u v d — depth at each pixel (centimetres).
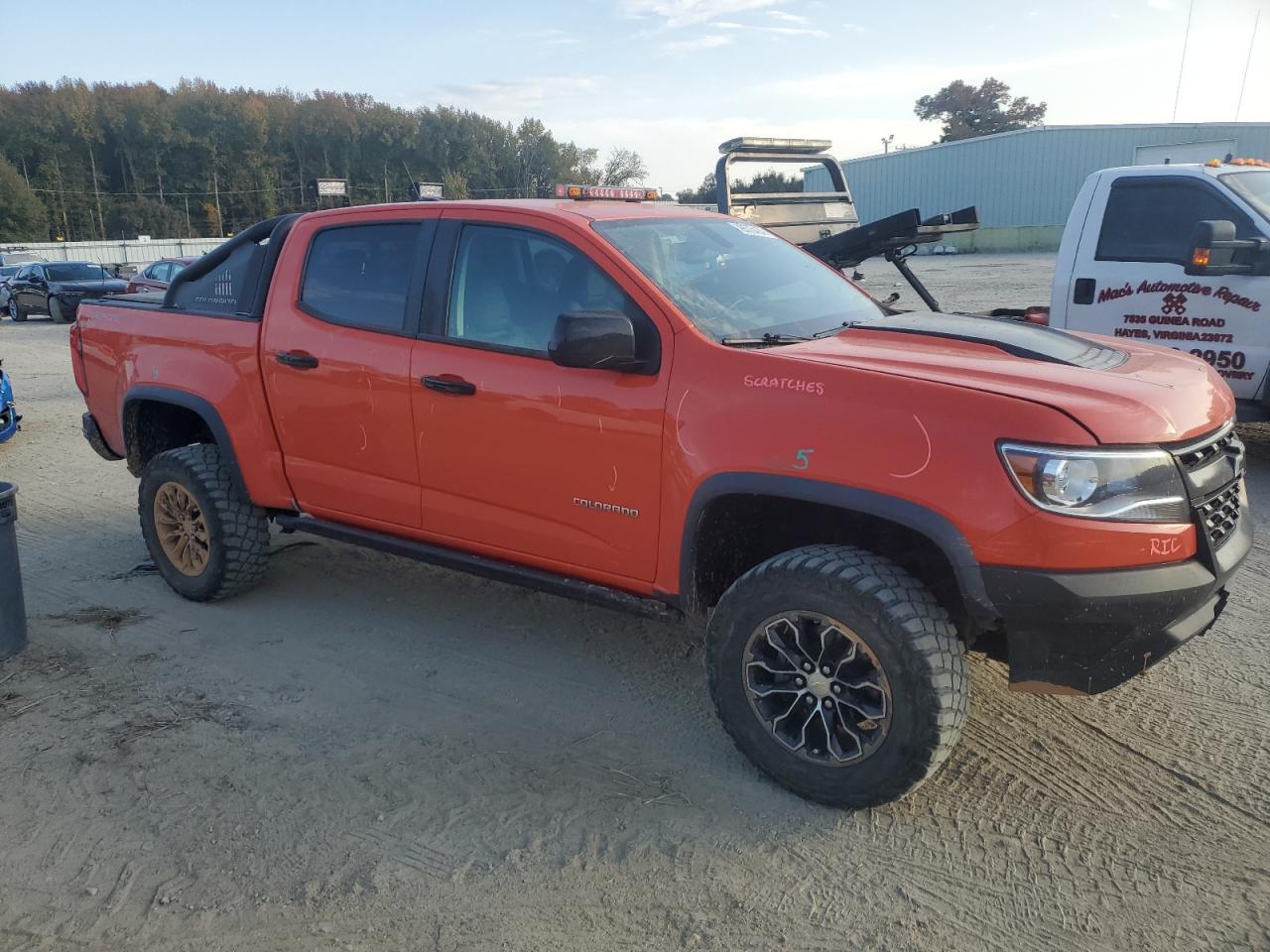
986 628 292
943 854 288
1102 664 276
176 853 296
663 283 346
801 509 318
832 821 305
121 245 5819
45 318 2636
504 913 268
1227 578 295
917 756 285
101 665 423
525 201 391
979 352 325
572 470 346
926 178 4909
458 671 416
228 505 463
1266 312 633
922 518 275
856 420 286
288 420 431
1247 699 373
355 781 332
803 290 399
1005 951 251
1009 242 4106
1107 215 712
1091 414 271
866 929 260
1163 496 275
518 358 358
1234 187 653
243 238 463
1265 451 731
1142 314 694
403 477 399
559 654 432
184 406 463
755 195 874
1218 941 251
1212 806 307
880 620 282
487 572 386
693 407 315
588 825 306
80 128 11212
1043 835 295
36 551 579
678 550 326
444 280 384
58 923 267
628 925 263
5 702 390
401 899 274
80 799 323
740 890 276
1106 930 256
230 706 386
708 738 358
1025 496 265
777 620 304
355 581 522
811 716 307
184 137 11406
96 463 823
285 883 282
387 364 392
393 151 11200
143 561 559
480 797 322
